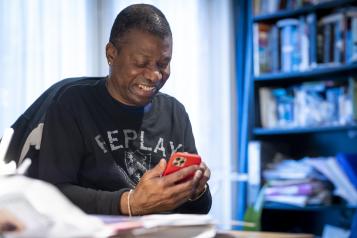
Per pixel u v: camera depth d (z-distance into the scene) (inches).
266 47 103.0
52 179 43.7
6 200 22.5
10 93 73.1
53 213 22.7
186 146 53.2
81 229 22.5
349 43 93.0
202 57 101.0
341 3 93.3
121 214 38.3
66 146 45.5
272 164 100.3
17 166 45.0
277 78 102.4
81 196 40.6
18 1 74.5
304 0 98.7
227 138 103.2
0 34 72.3
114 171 47.1
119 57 46.2
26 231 22.3
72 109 47.1
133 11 46.2
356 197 89.3
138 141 49.2
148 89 46.5
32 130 46.4
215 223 28.8
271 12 102.0
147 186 37.4
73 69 80.5
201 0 101.9
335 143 104.8
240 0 109.1
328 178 94.1
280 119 101.7
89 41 83.3
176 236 26.9
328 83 96.8
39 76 76.2
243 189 103.0
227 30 105.5
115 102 48.1
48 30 77.9
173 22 95.6
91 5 84.0
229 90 104.8
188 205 46.9
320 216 106.0
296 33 99.4
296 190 94.2
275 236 32.8
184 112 55.0
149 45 44.7
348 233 90.0
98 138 47.4
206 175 42.6
